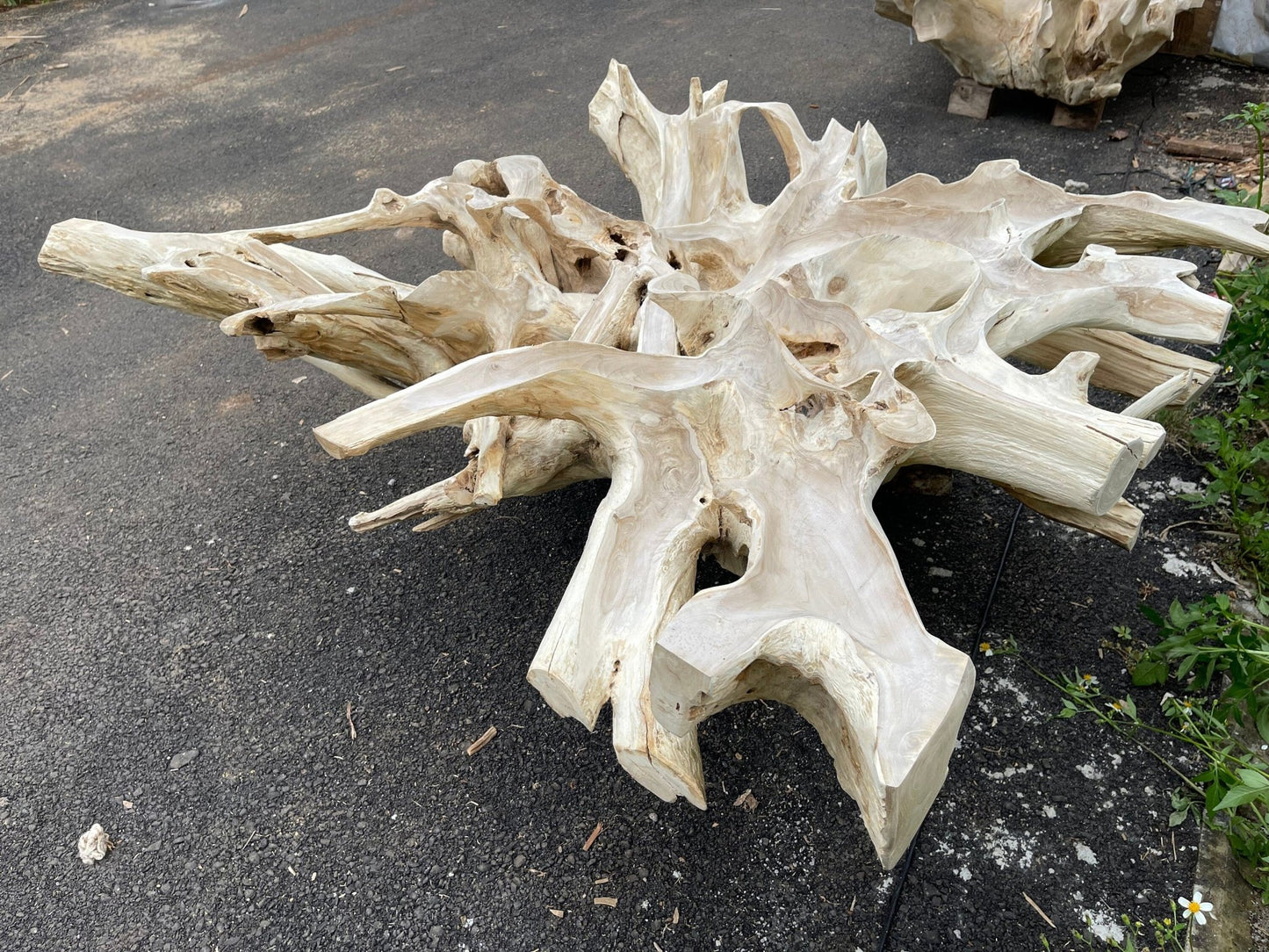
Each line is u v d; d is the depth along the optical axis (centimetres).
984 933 177
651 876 191
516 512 282
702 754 211
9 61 659
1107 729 209
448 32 667
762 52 585
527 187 261
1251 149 402
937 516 264
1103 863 186
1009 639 228
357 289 267
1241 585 238
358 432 166
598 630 164
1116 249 260
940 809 196
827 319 193
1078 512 200
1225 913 177
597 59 601
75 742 231
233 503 299
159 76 623
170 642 254
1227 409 289
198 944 190
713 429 184
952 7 434
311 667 243
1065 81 435
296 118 555
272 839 206
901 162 444
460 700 231
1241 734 207
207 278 222
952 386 184
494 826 203
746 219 272
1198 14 493
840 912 182
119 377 367
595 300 228
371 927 188
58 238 228
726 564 186
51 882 203
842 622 146
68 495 309
